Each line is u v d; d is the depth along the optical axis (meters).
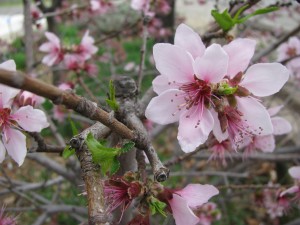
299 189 0.15
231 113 0.09
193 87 0.10
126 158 0.10
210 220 0.24
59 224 0.33
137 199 0.09
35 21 0.25
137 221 0.08
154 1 0.25
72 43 0.24
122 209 0.09
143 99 0.13
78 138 0.08
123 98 0.10
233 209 0.33
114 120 0.08
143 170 0.09
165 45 0.09
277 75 0.09
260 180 0.34
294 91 0.35
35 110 0.10
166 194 0.08
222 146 0.14
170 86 0.10
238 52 0.10
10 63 0.09
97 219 0.07
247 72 0.10
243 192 0.27
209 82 0.10
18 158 0.10
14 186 0.21
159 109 0.10
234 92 0.09
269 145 0.14
